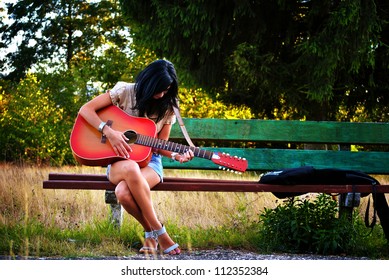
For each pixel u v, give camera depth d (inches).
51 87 615.2
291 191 161.3
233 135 195.5
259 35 368.8
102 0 938.7
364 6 333.7
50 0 1007.0
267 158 194.2
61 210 211.8
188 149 156.7
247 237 173.6
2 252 150.9
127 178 148.4
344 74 375.6
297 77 369.1
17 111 516.7
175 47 373.1
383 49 368.8
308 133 197.3
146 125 157.8
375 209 162.6
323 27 363.3
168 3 364.8
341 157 195.9
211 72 391.5
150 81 155.2
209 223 198.2
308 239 165.0
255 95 413.7
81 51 976.9
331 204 169.5
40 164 458.9
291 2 362.9
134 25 406.6
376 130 198.7
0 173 285.0
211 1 346.9
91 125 157.2
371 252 165.0
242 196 230.4
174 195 234.7
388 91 395.2
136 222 183.6
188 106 530.9
